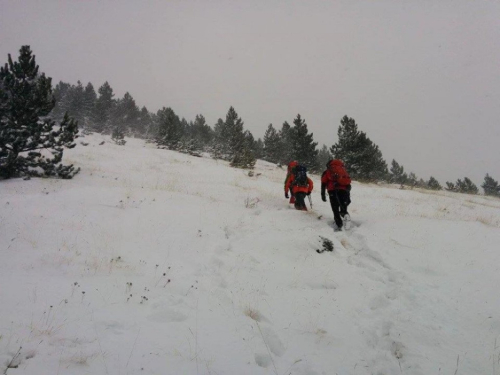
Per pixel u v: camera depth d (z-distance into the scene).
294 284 4.51
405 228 6.27
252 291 4.20
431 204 14.08
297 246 5.62
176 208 7.53
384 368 2.89
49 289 3.56
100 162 17.78
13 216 6.25
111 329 2.96
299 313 3.77
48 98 11.65
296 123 35.19
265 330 3.32
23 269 4.07
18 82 11.10
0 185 9.73
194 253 5.25
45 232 5.57
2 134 10.59
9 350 2.41
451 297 3.96
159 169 17.88
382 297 4.13
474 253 5.08
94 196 8.15
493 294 3.92
